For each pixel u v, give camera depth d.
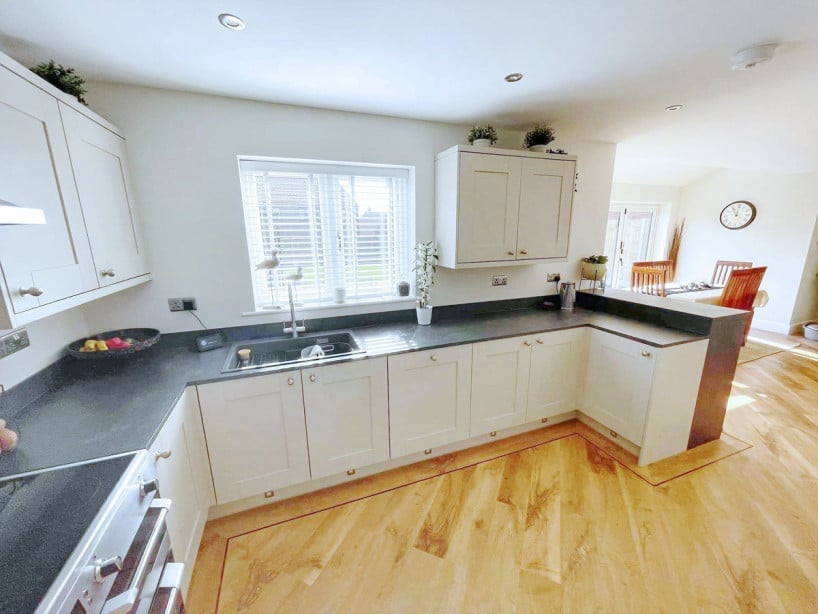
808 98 2.01
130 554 0.91
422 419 2.15
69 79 1.37
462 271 2.73
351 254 2.46
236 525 1.79
